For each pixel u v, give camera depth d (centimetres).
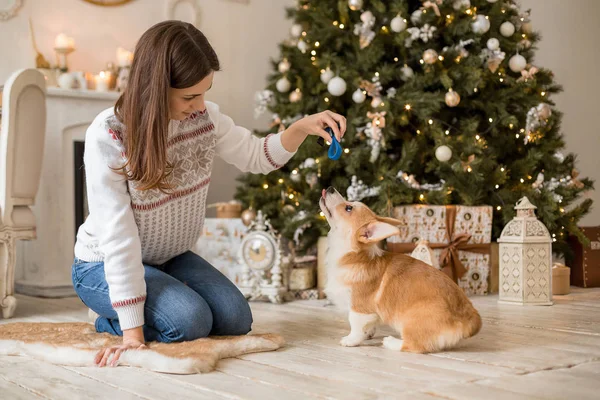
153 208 194
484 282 353
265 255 332
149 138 173
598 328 246
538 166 389
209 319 203
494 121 367
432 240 340
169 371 171
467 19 354
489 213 352
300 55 385
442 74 346
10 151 295
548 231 349
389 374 168
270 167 223
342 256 206
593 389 152
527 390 151
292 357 191
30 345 193
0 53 409
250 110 491
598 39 569
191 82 172
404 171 347
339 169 371
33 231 308
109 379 166
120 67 423
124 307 185
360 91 348
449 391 150
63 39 409
